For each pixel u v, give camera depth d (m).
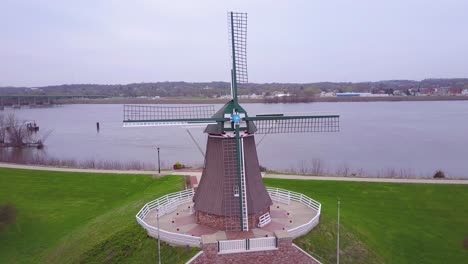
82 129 123.25
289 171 55.53
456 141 86.00
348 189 40.59
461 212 34.91
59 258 27.88
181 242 23.25
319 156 71.25
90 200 40.09
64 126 132.88
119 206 37.28
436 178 45.50
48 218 35.62
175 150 79.94
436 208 35.72
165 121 24.98
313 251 24.00
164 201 31.53
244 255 21.91
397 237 30.50
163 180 44.69
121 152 78.25
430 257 28.11
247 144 26.11
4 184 44.41
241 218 24.84
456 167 60.97
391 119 138.25
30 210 37.38
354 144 84.38
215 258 21.56
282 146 84.31
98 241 27.50
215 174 25.64
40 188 43.31
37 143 87.00
